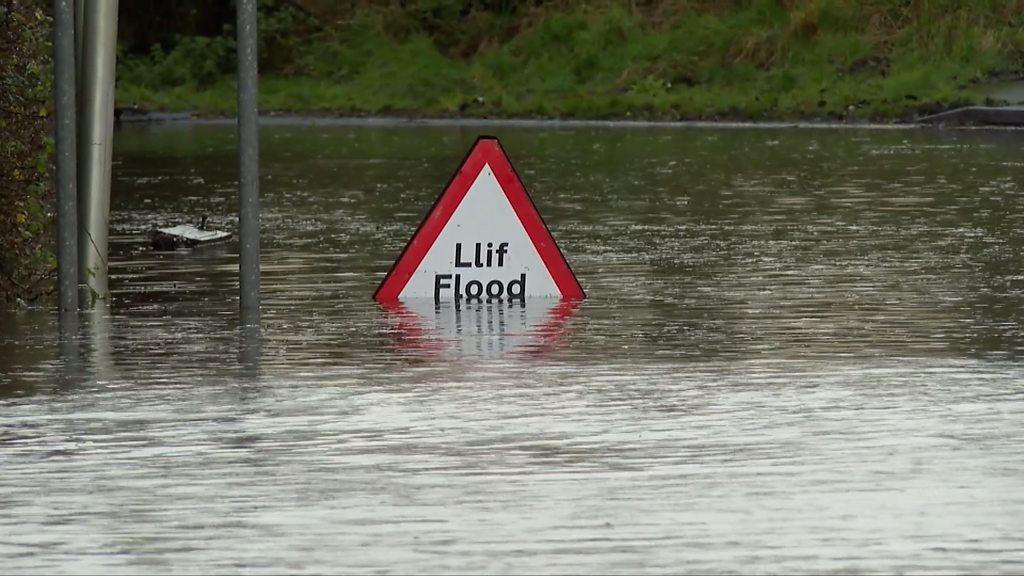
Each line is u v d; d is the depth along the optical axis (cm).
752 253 3738
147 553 1648
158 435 2094
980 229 4078
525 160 6225
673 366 2489
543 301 3117
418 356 2586
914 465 1927
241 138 3031
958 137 7000
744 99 8688
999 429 2088
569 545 1655
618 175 5597
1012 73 8625
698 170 5728
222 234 4162
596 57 10019
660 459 1959
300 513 1767
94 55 3092
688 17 10206
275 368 2498
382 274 3516
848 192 4950
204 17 11312
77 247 3100
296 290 3294
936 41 9019
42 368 2509
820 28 9450
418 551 1642
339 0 11288
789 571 1575
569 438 2061
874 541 1659
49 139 3472
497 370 2472
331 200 5012
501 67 10306
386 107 9481
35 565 1620
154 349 2656
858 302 3061
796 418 2152
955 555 1617
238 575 1584
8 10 3116
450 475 1903
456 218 3142
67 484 1881
